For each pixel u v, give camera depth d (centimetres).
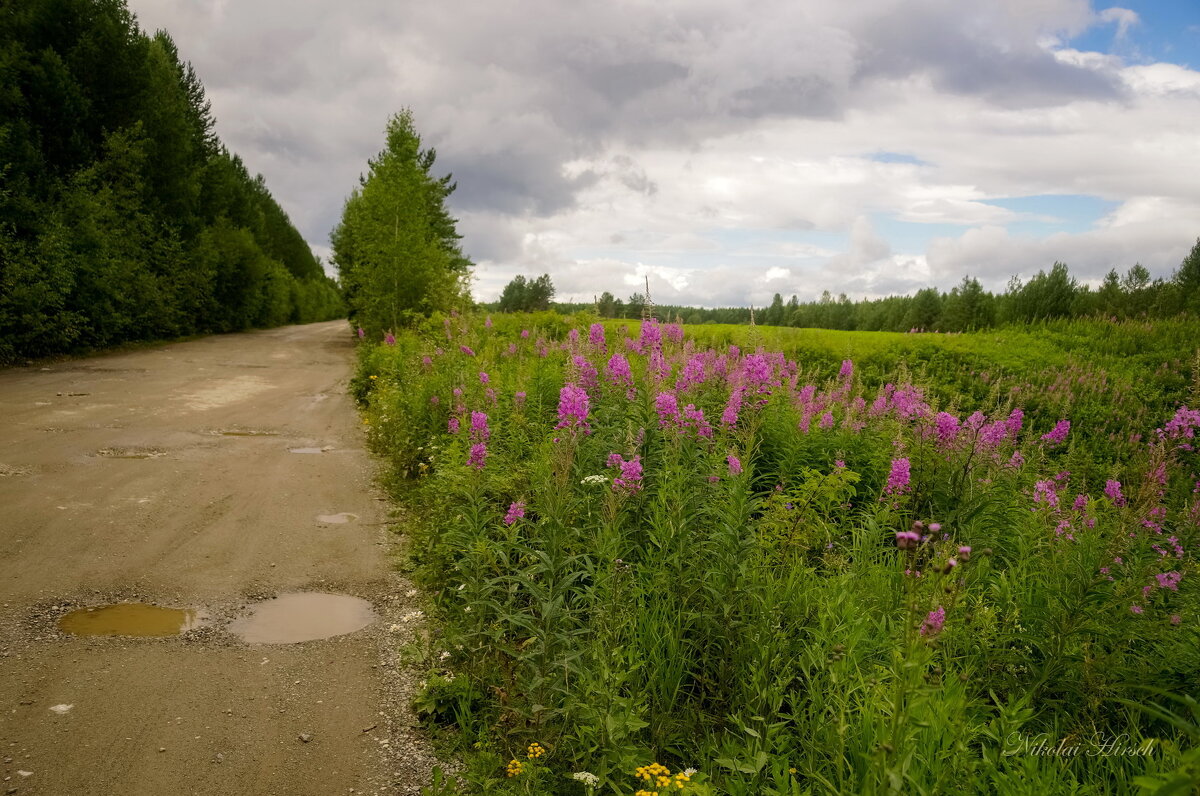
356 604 553
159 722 385
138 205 2470
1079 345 2300
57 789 328
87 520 676
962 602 405
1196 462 769
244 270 3706
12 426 1027
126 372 1736
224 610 524
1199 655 370
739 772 326
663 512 472
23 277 1712
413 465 912
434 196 3956
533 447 679
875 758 257
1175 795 190
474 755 366
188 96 4019
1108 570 409
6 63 1948
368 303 2697
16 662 429
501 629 418
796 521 502
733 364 833
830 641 373
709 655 414
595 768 336
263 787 343
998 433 630
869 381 1817
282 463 959
